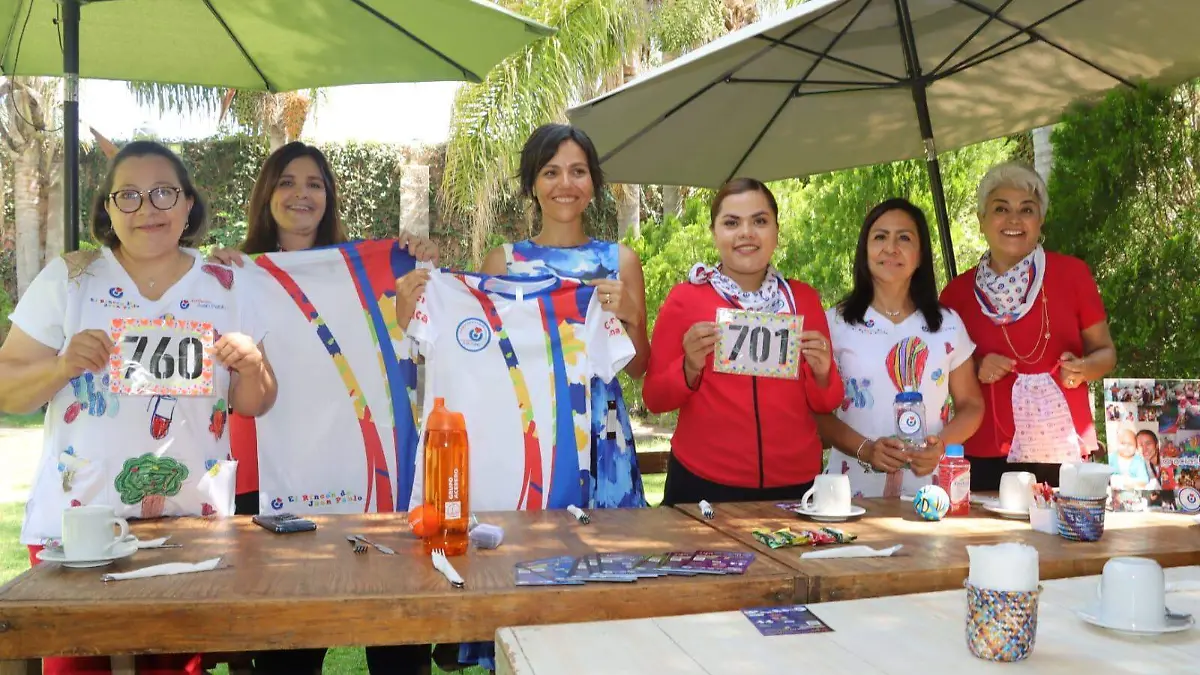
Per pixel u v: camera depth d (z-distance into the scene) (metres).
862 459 3.10
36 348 2.52
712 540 2.29
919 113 4.71
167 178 2.56
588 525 2.47
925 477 3.22
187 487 2.56
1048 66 4.62
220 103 14.71
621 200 12.70
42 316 2.53
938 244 6.65
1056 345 3.54
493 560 2.07
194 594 1.77
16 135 14.99
